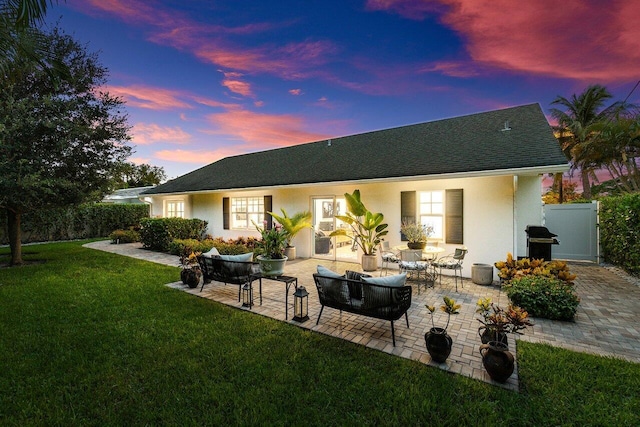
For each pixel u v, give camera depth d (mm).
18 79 6770
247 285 5320
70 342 3789
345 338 3922
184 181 14844
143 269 8172
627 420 2367
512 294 4898
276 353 3506
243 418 2469
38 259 9859
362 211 8031
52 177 8125
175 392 2795
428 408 2525
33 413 2535
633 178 16203
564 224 9773
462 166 6738
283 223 7855
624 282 6758
